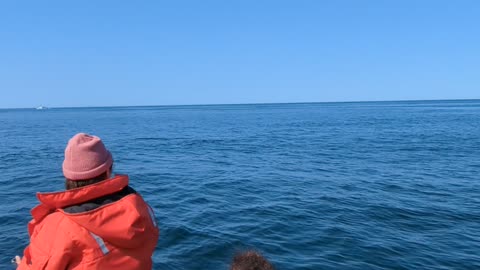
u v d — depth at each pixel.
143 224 2.24
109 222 2.11
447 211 9.84
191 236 7.71
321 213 9.55
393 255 7.01
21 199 11.07
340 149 24.14
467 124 45.12
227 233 7.90
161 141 30.69
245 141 30.02
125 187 2.36
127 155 21.94
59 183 13.53
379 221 8.98
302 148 24.89
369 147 25.00
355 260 6.77
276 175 15.14
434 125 44.50
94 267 2.08
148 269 2.35
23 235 7.73
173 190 12.38
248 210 9.77
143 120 71.25
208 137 34.03
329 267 6.47
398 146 25.34
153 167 17.44
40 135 36.44
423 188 12.64
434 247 7.42
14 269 6.21
